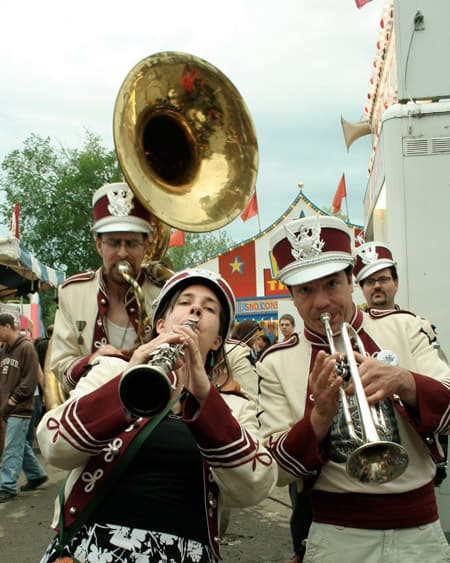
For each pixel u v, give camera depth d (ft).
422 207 13.32
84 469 5.89
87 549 5.59
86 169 131.44
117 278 10.19
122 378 4.70
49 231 131.54
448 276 13.16
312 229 7.48
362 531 6.99
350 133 28.78
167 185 10.03
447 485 12.01
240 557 14.46
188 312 6.42
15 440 20.51
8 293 34.04
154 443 5.96
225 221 10.16
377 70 21.42
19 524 17.42
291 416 7.62
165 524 5.70
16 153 133.49
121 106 9.53
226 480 5.79
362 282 14.37
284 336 27.48
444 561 7.06
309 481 7.30
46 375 10.72
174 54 10.11
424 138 13.39
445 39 13.75
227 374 6.98
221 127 10.57
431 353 7.78
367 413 6.13
